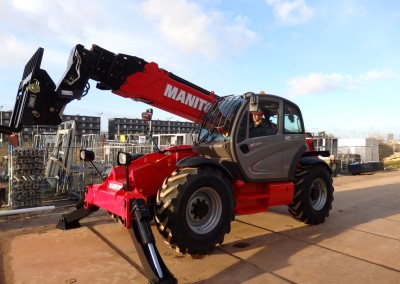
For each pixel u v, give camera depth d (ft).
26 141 51.42
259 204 17.42
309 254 14.70
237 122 16.39
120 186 14.74
